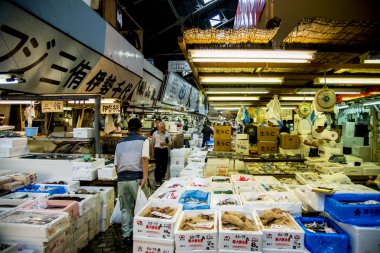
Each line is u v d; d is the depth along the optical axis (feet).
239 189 14.43
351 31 12.78
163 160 30.50
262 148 24.31
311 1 18.92
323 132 23.40
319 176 16.10
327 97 18.31
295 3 18.98
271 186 14.87
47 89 21.43
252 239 9.56
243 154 24.30
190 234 9.77
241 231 9.70
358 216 10.07
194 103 77.82
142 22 59.57
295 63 15.89
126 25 47.11
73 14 20.01
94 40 23.71
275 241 9.85
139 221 10.37
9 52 15.98
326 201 11.43
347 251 9.98
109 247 15.24
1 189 16.79
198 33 12.17
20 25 15.53
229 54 13.41
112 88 31.89
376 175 19.48
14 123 36.50
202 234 9.77
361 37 13.58
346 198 11.18
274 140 24.30
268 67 16.08
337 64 15.67
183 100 66.28
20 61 17.16
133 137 15.89
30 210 13.10
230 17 67.41
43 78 20.24
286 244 9.82
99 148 22.36
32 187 17.39
